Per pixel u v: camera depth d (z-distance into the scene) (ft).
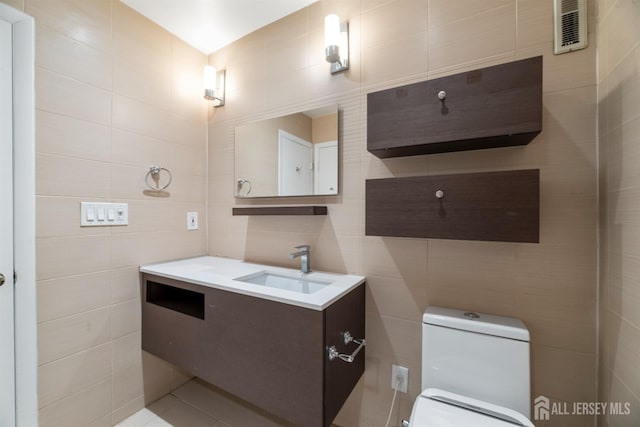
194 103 6.31
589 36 3.28
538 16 3.52
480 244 3.84
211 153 6.51
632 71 2.65
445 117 3.32
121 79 4.96
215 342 4.12
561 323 3.42
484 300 3.81
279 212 4.89
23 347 3.91
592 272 3.27
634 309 2.62
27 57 3.90
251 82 5.88
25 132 3.92
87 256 4.50
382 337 4.44
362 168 4.63
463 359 3.47
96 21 4.61
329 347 3.36
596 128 3.25
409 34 4.29
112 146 4.83
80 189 4.41
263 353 3.64
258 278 4.98
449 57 4.02
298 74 5.28
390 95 3.65
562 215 3.41
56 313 4.14
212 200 6.49
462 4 3.94
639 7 2.54
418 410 3.13
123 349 4.97
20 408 3.92
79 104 4.41
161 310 4.87
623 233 2.80
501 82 3.05
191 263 5.69
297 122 5.22
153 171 5.45
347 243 4.76
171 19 5.44
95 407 4.59
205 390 5.85
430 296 4.14
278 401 3.52
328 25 4.31
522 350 3.21
